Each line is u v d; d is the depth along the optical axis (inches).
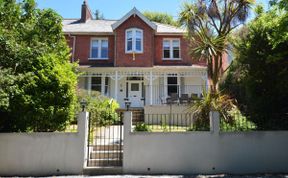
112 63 901.8
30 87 367.9
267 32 384.2
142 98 879.1
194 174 356.2
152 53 884.6
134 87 895.1
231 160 362.6
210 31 624.7
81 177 339.3
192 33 618.8
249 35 421.7
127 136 363.9
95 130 483.8
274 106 398.0
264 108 397.4
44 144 358.3
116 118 596.7
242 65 437.1
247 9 587.8
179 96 760.3
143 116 690.2
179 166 359.9
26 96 359.9
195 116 407.5
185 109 609.0
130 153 360.5
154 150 362.0
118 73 858.8
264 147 365.4
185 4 622.5
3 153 355.6
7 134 358.6
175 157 361.4
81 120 364.5
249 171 361.1
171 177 339.3
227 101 413.7
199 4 619.5
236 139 366.6
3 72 336.8
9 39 389.1
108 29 943.0
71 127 461.1
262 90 398.9
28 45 423.2
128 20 899.4
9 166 353.7
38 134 359.9
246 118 405.4
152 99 871.7
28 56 387.9
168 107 678.5
